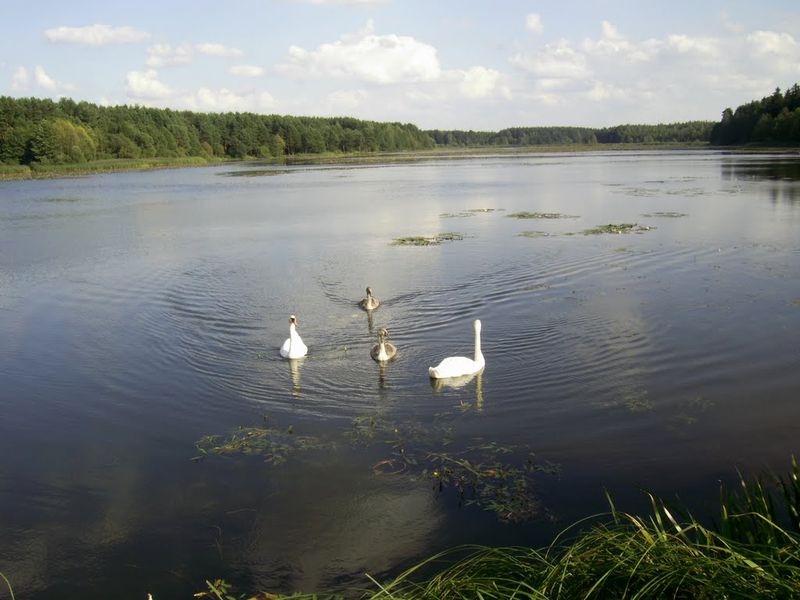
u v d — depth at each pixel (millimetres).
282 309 22547
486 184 73375
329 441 12852
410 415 13891
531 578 7020
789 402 13422
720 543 7121
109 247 35969
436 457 12047
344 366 16984
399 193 64875
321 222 44531
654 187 61312
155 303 23609
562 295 22422
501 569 7410
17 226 45219
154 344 19031
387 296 23688
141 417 14234
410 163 133500
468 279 25547
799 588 5781
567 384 15016
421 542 9672
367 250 33094
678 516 9773
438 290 24125
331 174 99188
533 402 14188
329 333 19766
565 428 12906
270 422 13820
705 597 6125
